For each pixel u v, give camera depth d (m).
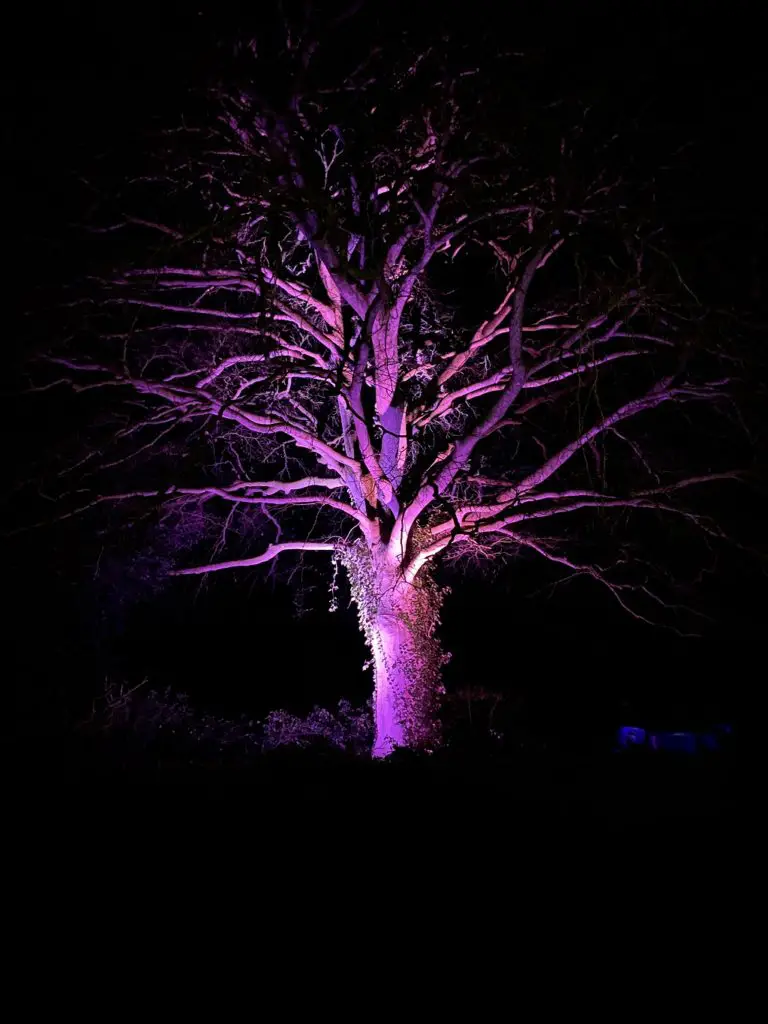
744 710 12.65
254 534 24.50
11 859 6.96
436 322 20.66
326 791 7.38
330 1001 6.09
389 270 18.05
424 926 6.57
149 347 20.56
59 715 16.50
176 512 21.69
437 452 20.27
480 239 18.03
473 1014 5.98
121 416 18.81
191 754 19.67
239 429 21.47
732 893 6.68
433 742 17.97
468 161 15.40
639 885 6.77
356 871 6.87
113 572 20.30
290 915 6.68
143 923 6.62
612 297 15.12
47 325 16.89
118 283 16.48
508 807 7.21
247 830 7.04
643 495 17.45
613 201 15.12
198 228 15.73
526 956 6.39
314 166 16.19
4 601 17.75
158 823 7.18
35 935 6.49
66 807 7.29
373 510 19.22
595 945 6.42
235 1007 6.04
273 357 17.98
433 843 6.91
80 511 18.98
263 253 17.59
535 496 17.88
